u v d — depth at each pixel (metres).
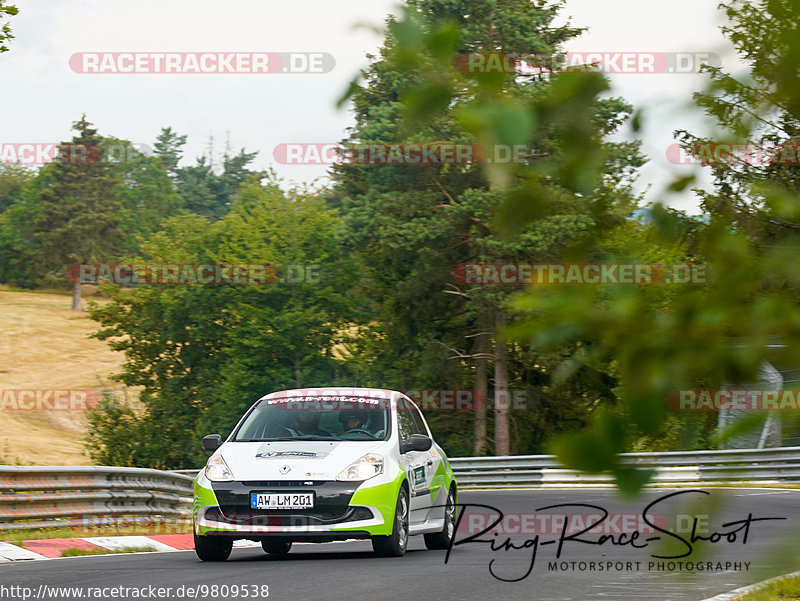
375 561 33.41
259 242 173.50
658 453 3.12
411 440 37.06
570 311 3.18
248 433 37.06
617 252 3.31
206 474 34.81
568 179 3.22
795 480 86.56
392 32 3.11
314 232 174.25
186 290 178.25
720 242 3.19
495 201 3.25
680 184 3.29
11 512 42.66
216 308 181.75
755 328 3.05
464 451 152.38
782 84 3.09
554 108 3.14
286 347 169.38
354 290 175.88
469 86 3.10
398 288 141.88
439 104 3.10
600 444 3.08
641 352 3.10
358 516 33.84
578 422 3.24
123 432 186.62
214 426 170.50
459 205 128.00
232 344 172.00
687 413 3.09
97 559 35.34
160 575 29.05
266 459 34.69
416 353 152.88
